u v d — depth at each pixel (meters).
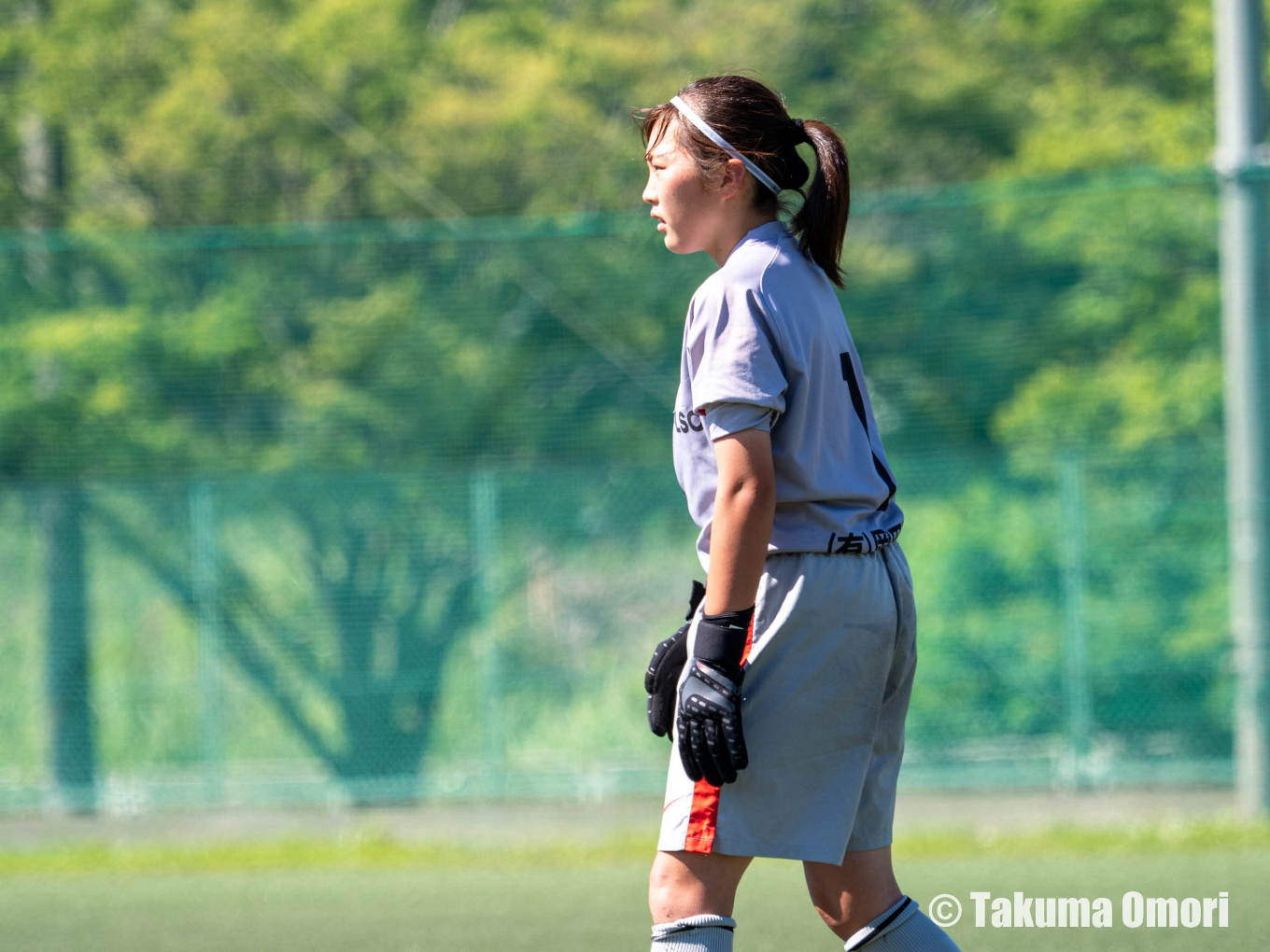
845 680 7.79
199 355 42.75
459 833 28.70
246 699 35.81
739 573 7.44
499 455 43.69
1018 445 42.38
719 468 7.53
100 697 35.53
